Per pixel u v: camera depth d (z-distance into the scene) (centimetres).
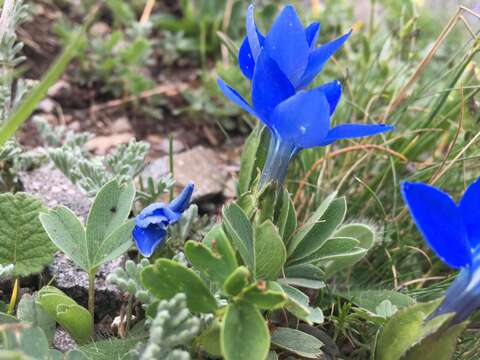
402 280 17
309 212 18
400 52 22
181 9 28
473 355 14
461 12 18
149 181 16
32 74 23
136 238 13
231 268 11
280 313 13
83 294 15
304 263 13
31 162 18
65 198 17
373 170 20
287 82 11
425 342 11
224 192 20
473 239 11
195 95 24
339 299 15
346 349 15
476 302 11
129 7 27
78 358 11
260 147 13
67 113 23
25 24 25
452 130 21
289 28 11
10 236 14
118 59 24
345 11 28
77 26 24
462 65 18
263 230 12
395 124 19
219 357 13
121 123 23
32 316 13
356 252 13
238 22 27
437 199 10
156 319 11
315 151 19
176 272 11
